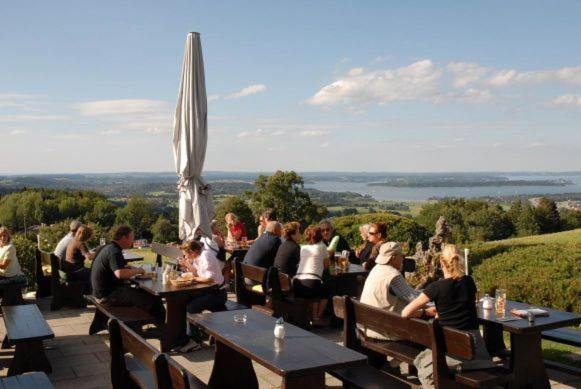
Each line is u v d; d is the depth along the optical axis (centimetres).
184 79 915
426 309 511
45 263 992
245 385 527
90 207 6044
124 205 5978
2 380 414
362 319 516
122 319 657
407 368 597
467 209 5116
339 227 1923
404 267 973
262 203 4600
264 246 821
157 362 357
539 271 865
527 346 492
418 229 1816
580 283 766
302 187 4694
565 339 545
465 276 462
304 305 759
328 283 790
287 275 738
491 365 448
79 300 908
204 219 923
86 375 585
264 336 457
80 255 916
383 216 1878
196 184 926
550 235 2091
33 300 974
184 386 329
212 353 662
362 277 898
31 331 575
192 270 751
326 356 404
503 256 998
